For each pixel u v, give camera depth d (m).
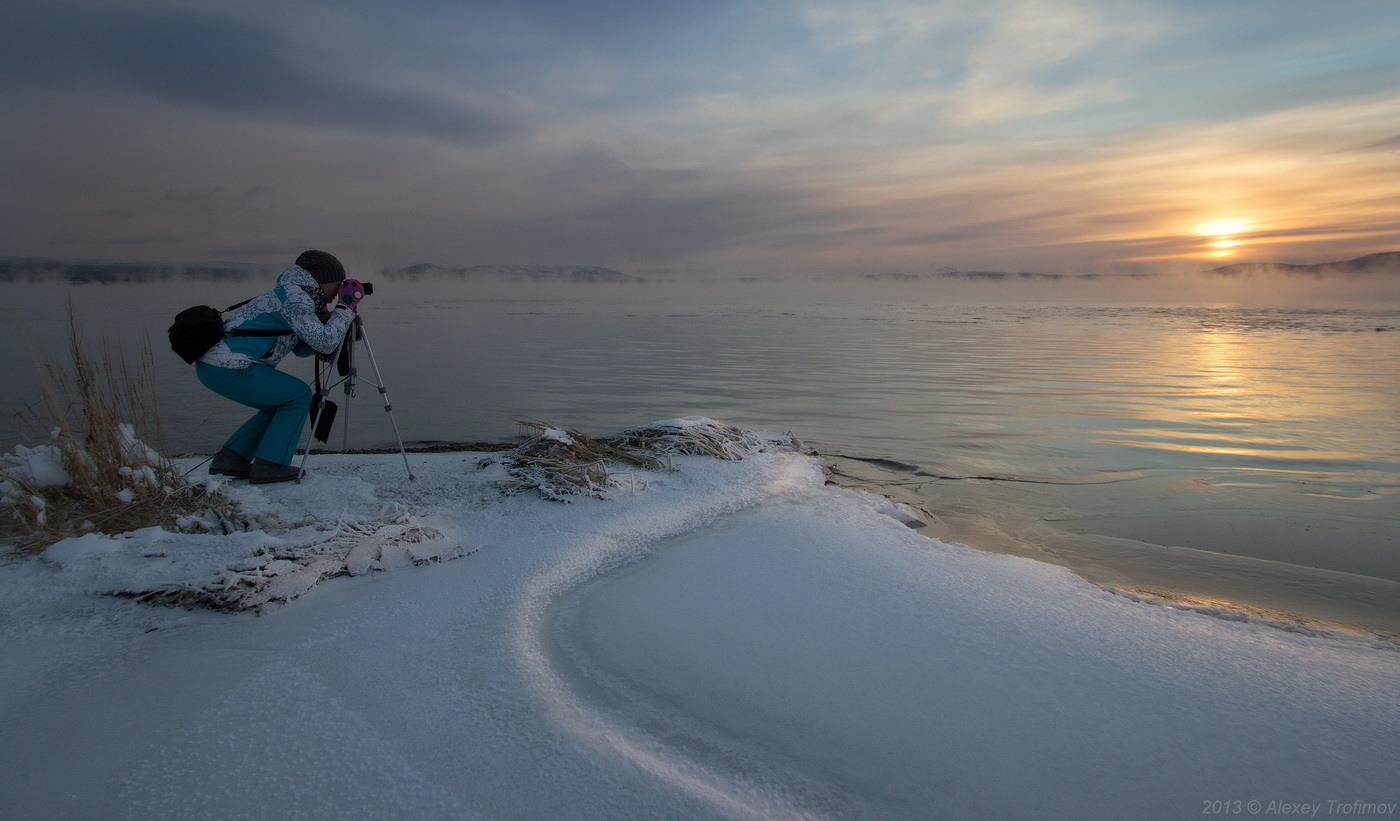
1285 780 1.83
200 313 4.12
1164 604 3.05
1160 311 34.72
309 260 4.48
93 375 3.79
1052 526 4.49
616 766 1.85
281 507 3.80
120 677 2.25
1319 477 5.65
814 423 7.90
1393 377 11.45
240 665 2.33
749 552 3.50
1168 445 6.80
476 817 1.66
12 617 2.66
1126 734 2.03
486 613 2.76
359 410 8.60
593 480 4.46
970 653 2.49
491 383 10.92
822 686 2.29
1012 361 14.05
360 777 1.79
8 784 1.76
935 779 1.85
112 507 3.56
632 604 2.94
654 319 28.62
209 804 1.69
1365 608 3.27
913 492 5.24
